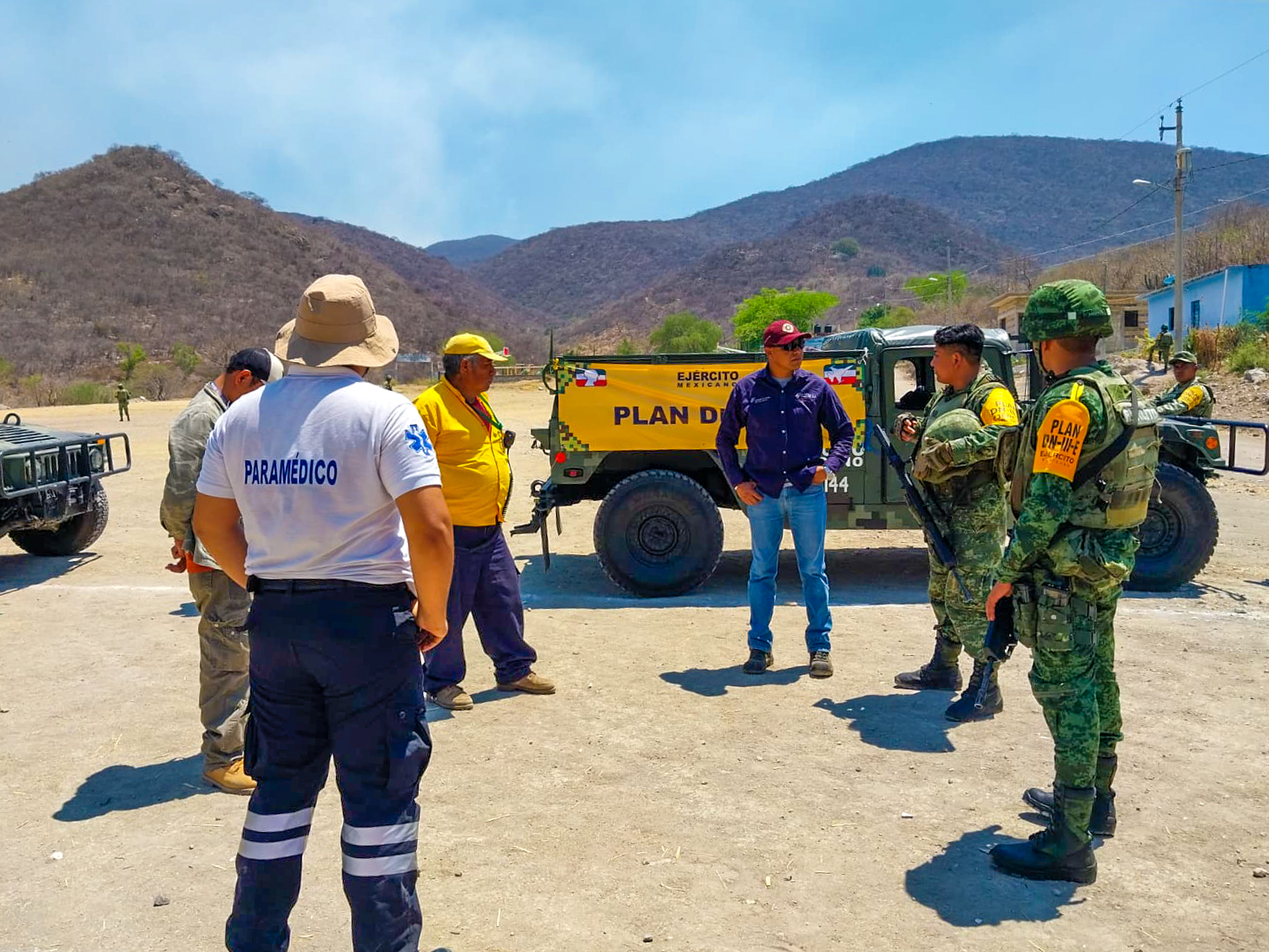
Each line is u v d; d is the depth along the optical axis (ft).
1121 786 13.50
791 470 18.11
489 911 10.53
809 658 19.40
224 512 8.78
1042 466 10.62
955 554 15.81
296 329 8.65
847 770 14.16
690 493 24.53
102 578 28.63
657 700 17.26
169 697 18.04
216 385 13.69
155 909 10.76
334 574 8.21
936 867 11.37
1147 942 9.82
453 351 16.69
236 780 13.92
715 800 13.25
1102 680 11.60
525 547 32.48
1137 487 10.73
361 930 8.13
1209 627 21.34
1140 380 89.40
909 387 26.17
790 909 10.53
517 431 78.18
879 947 9.80
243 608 13.69
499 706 17.08
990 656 11.55
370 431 8.21
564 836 12.25
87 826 12.84
